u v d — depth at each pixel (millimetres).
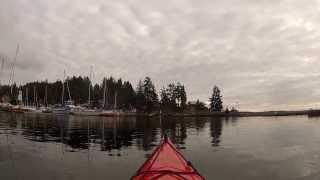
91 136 36625
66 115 98938
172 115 126000
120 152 24125
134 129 50156
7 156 21469
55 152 23531
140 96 125500
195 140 34469
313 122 88875
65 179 15727
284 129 56375
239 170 18297
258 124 75562
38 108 110250
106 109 117750
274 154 24406
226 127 60719
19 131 40125
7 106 107750
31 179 15625
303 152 25609
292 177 16828
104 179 15766
